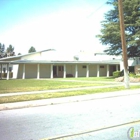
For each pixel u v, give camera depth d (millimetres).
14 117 7371
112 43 30469
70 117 7109
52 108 9133
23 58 37656
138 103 9836
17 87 17828
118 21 29453
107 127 5660
